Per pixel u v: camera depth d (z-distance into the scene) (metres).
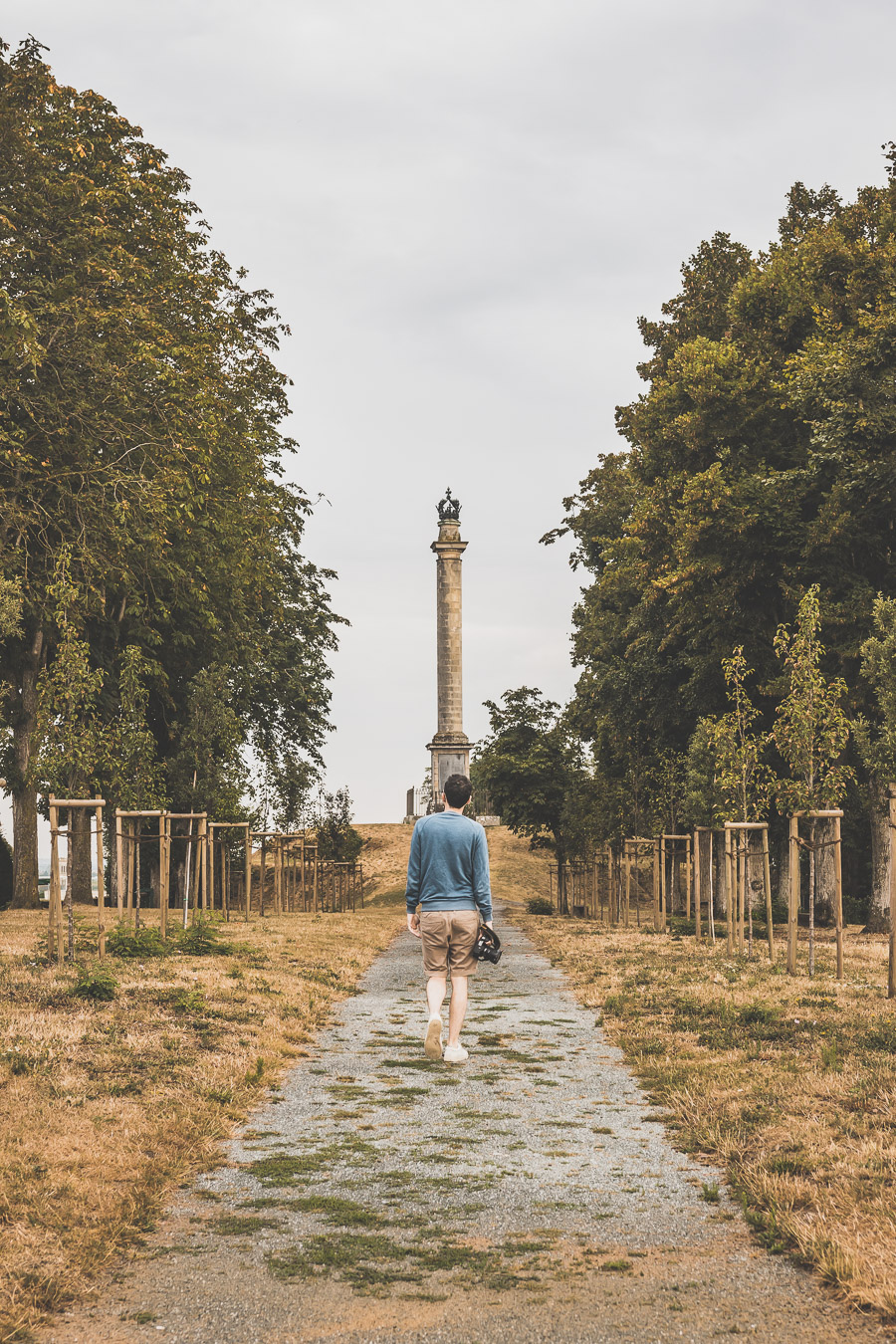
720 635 30.34
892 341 25.69
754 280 31.42
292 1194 6.47
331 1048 11.34
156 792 21.14
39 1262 5.15
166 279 28.55
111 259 25.80
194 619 33.62
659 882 31.25
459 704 56.19
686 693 32.53
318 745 47.62
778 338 30.95
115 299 26.38
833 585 27.77
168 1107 8.10
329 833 51.31
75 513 26.19
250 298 33.38
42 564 26.16
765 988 15.20
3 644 29.05
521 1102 8.94
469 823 7.81
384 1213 6.13
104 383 25.62
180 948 18.73
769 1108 8.03
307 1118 8.37
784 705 17.94
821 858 32.00
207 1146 7.39
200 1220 6.00
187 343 29.36
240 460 32.00
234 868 55.69
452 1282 5.09
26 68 25.58
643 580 32.16
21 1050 9.38
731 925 21.12
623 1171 6.96
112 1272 5.22
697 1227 5.89
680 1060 10.23
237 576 33.09
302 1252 5.48
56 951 16.61
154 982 14.05
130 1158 6.82
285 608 43.81
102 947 16.11
